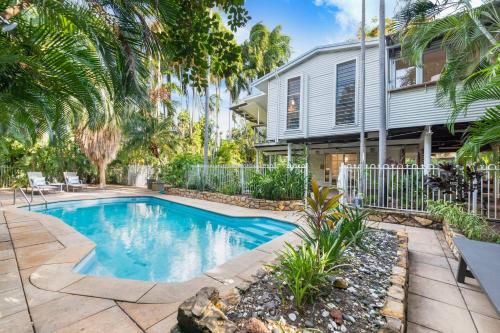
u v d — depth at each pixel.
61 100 3.34
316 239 2.62
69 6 2.19
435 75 7.87
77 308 2.26
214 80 18.75
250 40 22.47
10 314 2.15
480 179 4.63
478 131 3.29
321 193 2.48
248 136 24.38
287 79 11.48
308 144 12.23
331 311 1.86
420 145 11.39
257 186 8.17
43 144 11.86
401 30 5.89
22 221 5.52
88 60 2.76
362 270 2.55
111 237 5.93
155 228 6.79
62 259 3.43
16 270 3.06
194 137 20.19
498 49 4.34
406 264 2.76
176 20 2.38
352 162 12.34
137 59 2.46
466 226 3.96
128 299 2.44
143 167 15.00
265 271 2.50
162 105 15.42
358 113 9.38
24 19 2.32
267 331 1.58
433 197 5.57
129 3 2.24
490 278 2.08
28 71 2.68
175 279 3.77
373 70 9.05
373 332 1.66
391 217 5.79
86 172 14.43
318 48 10.18
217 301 1.91
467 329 2.12
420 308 2.44
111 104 4.03
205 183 10.45
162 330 1.96
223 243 5.54
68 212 8.48
